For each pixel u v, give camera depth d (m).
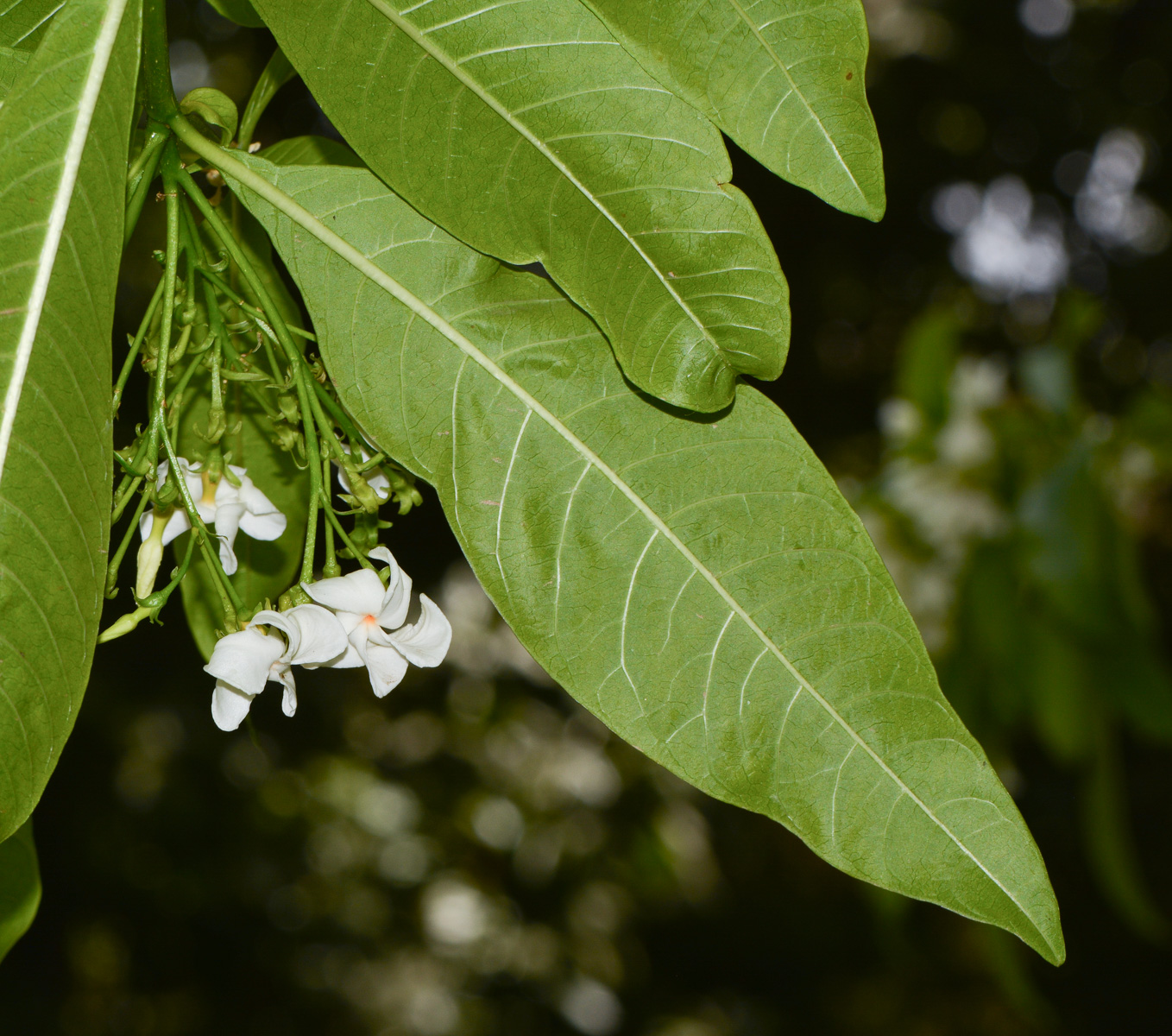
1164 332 3.31
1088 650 1.05
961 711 1.09
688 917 2.88
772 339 0.60
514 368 0.61
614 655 0.61
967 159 3.25
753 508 0.61
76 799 2.30
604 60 0.60
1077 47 3.21
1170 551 2.19
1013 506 1.14
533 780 2.35
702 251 0.60
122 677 2.25
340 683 2.51
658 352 0.60
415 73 0.60
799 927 2.90
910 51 3.12
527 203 0.60
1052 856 2.80
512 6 0.59
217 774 2.42
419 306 0.61
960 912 0.60
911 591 1.19
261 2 0.60
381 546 0.62
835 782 0.61
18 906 0.65
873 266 3.13
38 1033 2.33
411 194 0.60
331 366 0.61
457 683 2.41
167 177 0.61
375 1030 2.48
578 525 0.61
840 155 0.59
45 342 0.57
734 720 0.61
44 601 0.57
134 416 1.47
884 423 1.34
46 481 0.57
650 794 2.29
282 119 1.99
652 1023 2.68
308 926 2.51
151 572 0.61
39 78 0.58
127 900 2.37
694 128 0.60
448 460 0.61
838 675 0.61
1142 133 3.30
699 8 0.59
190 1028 2.44
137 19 0.58
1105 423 1.16
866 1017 2.83
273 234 0.61
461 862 2.47
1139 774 3.02
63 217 0.57
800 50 0.59
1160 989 2.85
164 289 0.60
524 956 2.46
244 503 0.63
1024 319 3.22
